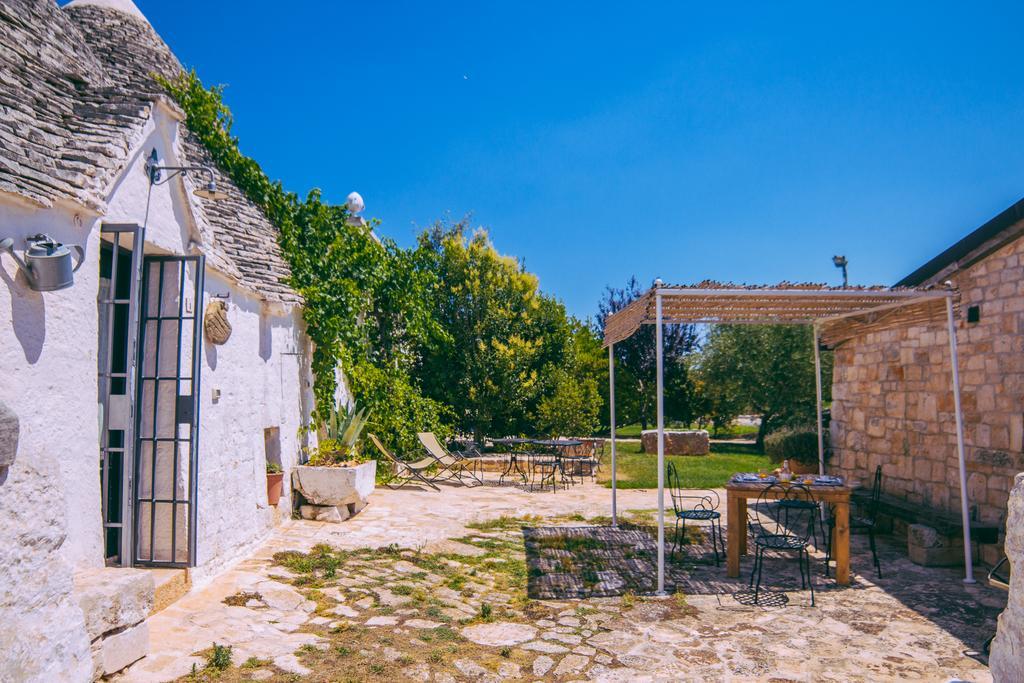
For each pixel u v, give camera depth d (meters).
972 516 8.03
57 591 3.45
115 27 9.12
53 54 6.47
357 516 9.41
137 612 4.39
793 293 6.83
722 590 6.79
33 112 5.18
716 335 21.34
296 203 10.44
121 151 5.13
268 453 8.56
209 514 6.26
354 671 4.55
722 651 5.22
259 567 6.67
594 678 4.70
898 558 8.09
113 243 5.43
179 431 5.91
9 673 3.09
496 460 15.09
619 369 21.12
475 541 8.41
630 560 7.84
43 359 4.35
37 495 3.34
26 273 4.18
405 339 14.36
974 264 8.02
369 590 6.24
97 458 4.91
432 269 17.12
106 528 5.50
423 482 12.65
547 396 17.23
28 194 4.10
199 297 5.79
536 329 17.69
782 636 5.55
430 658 4.86
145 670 4.29
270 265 8.77
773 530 9.73
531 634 5.50
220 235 8.41
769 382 19.88
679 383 21.78
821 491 7.06
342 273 11.52
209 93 9.38
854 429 10.72
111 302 5.30
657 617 5.98
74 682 3.51
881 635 5.58
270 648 4.82
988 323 7.84
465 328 16.83
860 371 10.55
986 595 6.64
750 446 21.61
